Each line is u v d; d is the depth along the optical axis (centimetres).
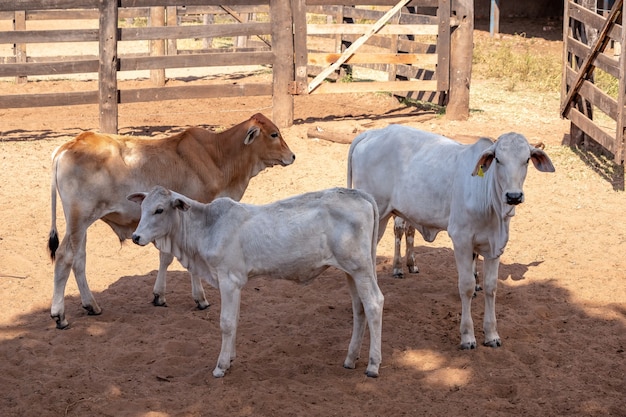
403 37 1571
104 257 864
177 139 740
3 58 1689
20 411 559
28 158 1136
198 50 1809
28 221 932
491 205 614
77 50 1973
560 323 700
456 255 648
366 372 606
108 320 717
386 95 1552
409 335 677
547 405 562
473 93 1541
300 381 601
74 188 690
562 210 967
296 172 1101
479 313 722
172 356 638
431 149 682
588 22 1127
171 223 605
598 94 1087
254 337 679
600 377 602
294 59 1291
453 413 552
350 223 578
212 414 550
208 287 800
